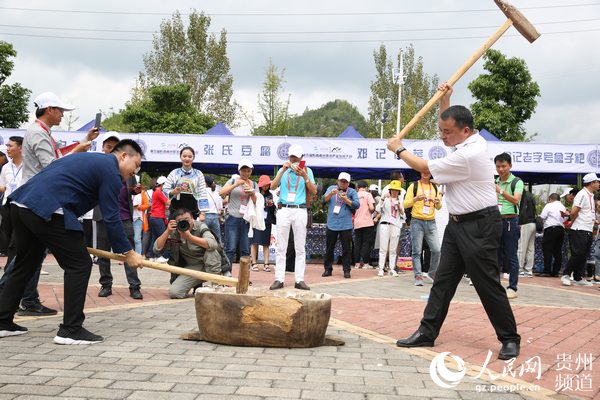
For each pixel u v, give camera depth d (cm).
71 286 450
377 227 1310
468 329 556
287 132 2686
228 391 334
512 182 820
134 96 3206
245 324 446
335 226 1049
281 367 391
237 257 1303
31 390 327
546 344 502
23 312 570
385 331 541
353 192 1057
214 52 3269
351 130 1409
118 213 466
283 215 788
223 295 449
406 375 382
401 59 3125
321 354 435
